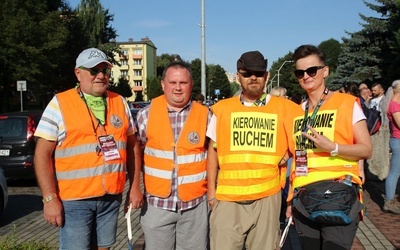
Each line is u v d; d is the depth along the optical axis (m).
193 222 3.82
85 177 3.38
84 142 3.40
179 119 3.80
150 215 3.79
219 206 3.64
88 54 3.45
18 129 9.55
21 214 7.48
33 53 29.09
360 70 34.09
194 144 3.77
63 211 3.42
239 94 3.80
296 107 3.62
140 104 30.83
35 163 3.39
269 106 3.63
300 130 3.44
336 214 3.08
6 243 4.61
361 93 9.22
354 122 3.27
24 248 4.50
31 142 9.54
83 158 3.39
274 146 3.57
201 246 3.87
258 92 3.60
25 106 40.94
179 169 3.73
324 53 3.45
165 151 3.74
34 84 33.88
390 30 32.81
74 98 3.47
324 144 3.17
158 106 3.85
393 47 31.12
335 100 3.36
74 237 3.42
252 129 3.57
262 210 3.57
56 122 3.39
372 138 8.80
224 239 3.59
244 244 3.77
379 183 9.59
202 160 3.84
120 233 6.17
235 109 3.64
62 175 3.42
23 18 28.61
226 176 3.61
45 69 32.38
